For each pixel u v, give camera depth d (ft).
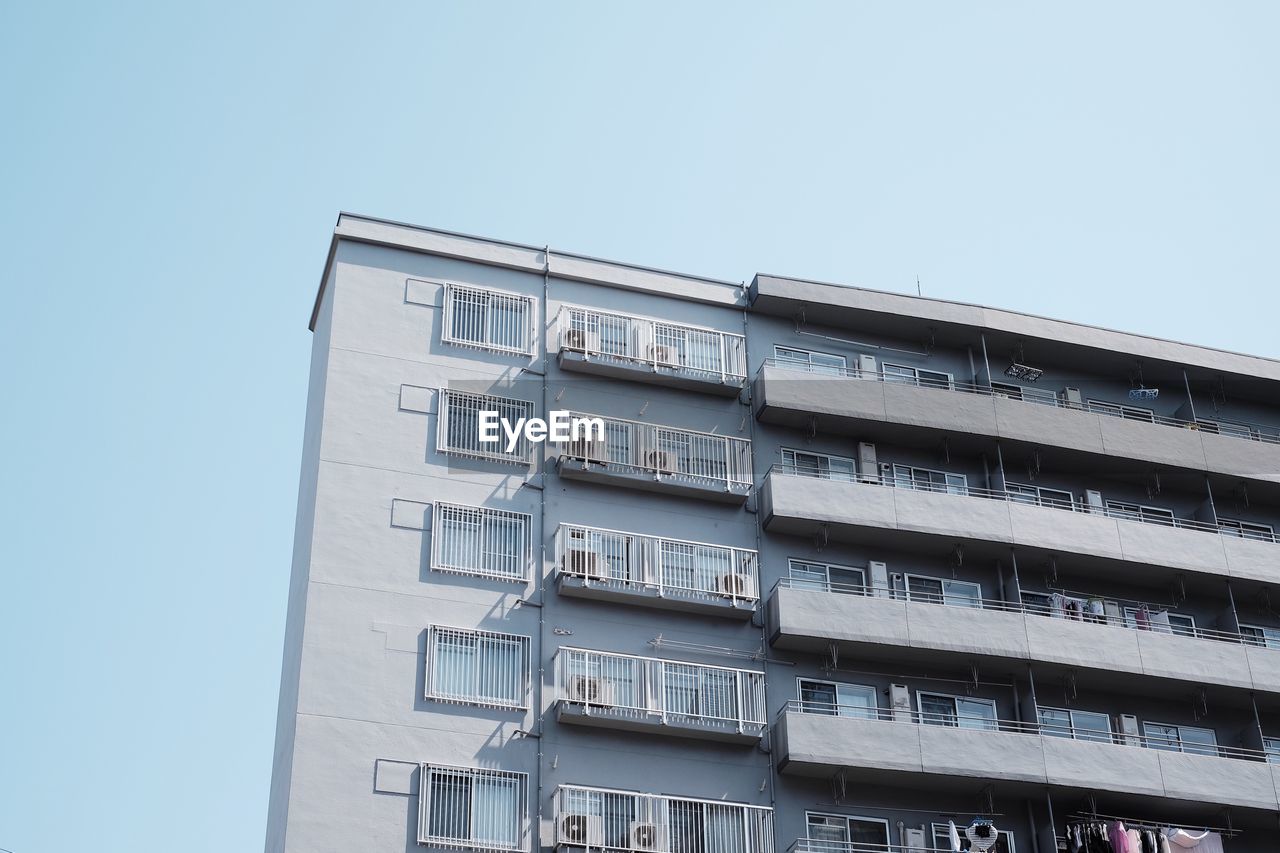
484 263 168.86
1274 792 160.66
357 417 155.63
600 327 168.66
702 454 165.68
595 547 156.35
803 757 149.38
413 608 147.95
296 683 143.13
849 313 178.60
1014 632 161.79
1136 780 157.07
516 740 145.07
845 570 166.09
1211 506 183.62
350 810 137.39
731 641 157.17
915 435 173.78
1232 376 190.60
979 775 152.87
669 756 149.28
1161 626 174.29
